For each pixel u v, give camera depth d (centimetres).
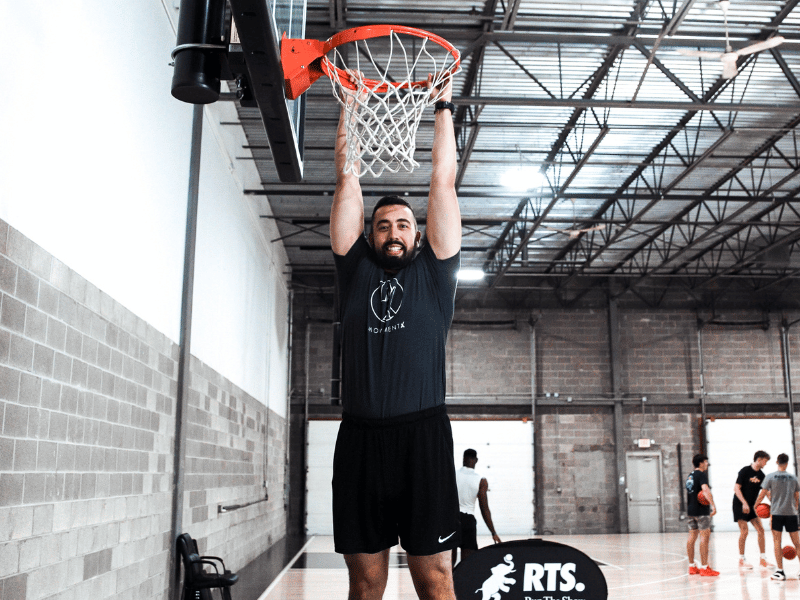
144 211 590
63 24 421
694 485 1016
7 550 349
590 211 1593
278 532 1619
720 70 1061
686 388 1975
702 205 1558
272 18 282
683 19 946
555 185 1455
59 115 416
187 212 732
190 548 671
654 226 1677
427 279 187
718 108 991
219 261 916
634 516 1900
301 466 1891
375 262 192
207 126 840
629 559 1231
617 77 1051
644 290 2027
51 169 404
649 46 985
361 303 186
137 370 570
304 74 310
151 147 610
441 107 207
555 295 2011
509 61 1033
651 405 1964
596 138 1204
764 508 1042
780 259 1758
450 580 175
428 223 191
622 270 1997
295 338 1956
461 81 1083
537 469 1917
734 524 1897
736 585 899
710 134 1248
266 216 1378
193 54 309
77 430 443
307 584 915
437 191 191
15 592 357
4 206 348
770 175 1430
